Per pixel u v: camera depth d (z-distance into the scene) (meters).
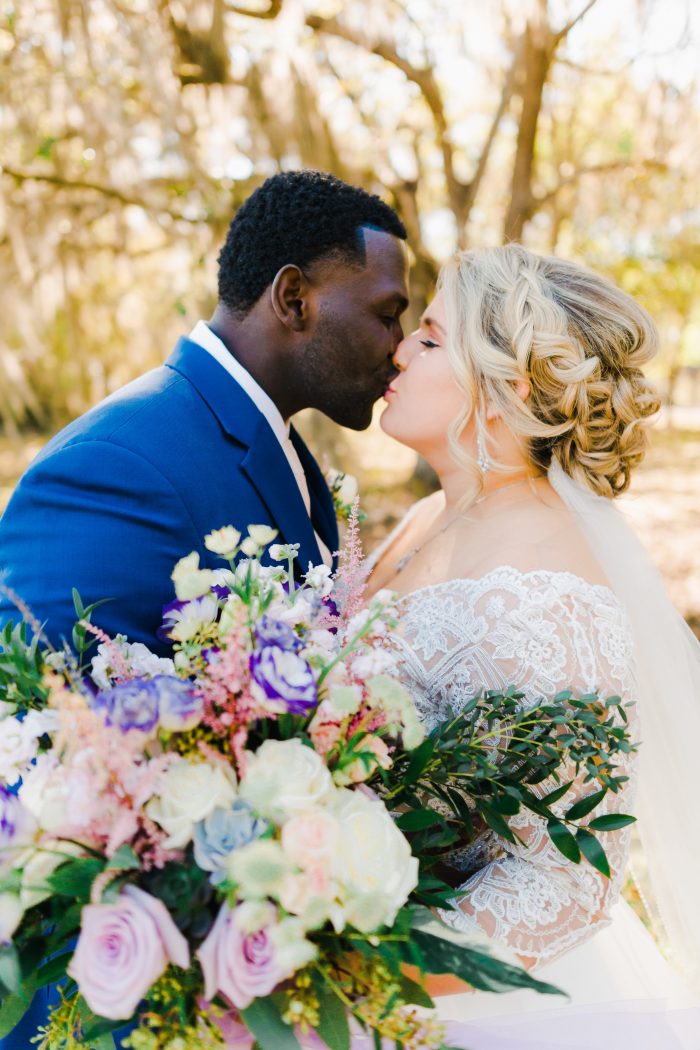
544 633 1.56
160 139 5.55
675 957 1.85
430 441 1.96
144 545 1.66
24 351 6.75
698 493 9.62
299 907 1.04
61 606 1.59
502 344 1.83
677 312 7.58
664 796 1.78
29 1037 1.62
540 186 6.87
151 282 6.82
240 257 1.97
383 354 2.01
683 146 5.81
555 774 1.44
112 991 1.02
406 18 5.54
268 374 1.99
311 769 1.13
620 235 6.69
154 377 1.93
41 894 1.09
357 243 1.94
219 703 1.16
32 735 1.18
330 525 2.33
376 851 1.13
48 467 1.69
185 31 5.15
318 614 1.41
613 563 1.74
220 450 1.84
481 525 1.84
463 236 6.80
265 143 5.34
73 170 6.05
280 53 5.15
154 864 1.09
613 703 1.41
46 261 6.34
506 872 1.51
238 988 1.04
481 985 1.13
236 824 1.09
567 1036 1.53
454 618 1.66
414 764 1.33
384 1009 1.13
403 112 6.77
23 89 5.25
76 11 4.99
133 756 1.10
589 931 1.50
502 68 5.69
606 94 6.17
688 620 6.18
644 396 1.92
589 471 1.87
